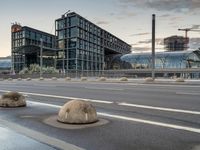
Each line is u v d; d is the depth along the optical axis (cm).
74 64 7381
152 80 3244
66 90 2120
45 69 7012
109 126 803
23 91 2088
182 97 1517
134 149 584
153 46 3409
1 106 1208
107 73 6975
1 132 746
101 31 9050
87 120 838
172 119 901
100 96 1630
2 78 6688
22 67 8312
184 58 7975
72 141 650
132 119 906
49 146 611
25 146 611
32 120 911
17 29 8256
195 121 866
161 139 659
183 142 633
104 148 594
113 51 10388
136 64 8900
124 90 2020
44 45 8575
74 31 7419
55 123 855
